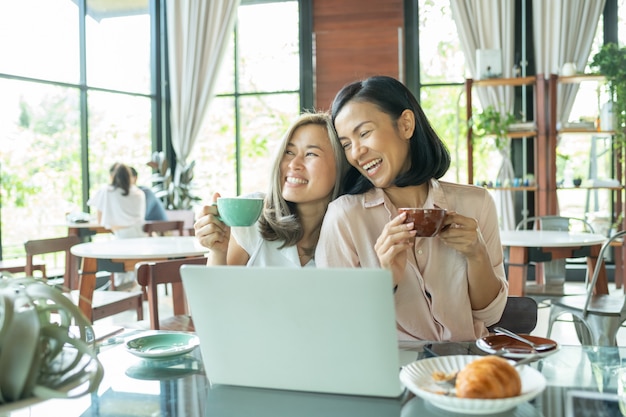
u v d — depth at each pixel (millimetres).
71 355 940
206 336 994
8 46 5434
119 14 6551
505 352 1095
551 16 5879
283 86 6746
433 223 1215
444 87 6324
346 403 951
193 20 6703
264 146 6855
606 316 2939
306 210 1652
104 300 3281
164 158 6656
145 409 973
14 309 818
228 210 1290
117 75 6547
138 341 1279
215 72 6773
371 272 847
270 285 908
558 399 951
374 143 1449
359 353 917
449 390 930
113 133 6504
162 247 3400
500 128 5418
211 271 933
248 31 6801
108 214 5293
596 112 5848
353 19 6418
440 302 1479
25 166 5605
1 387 793
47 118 5809
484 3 5961
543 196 5473
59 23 5906
